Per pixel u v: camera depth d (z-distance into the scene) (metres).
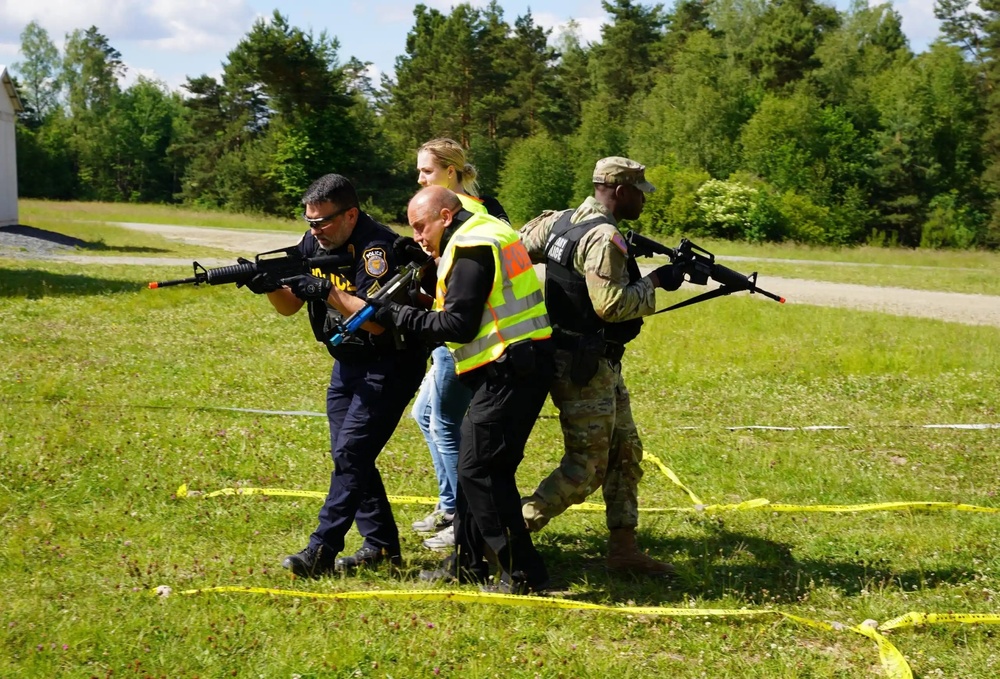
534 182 55.50
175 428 7.00
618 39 71.06
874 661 3.80
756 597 4.43
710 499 5.98
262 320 12.71
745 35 70.31
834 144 52.41
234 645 3.72
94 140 87.50
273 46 57.25
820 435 7.68
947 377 10.18
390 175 62.88
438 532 5.20
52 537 4.86
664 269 4.48
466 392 5.06
